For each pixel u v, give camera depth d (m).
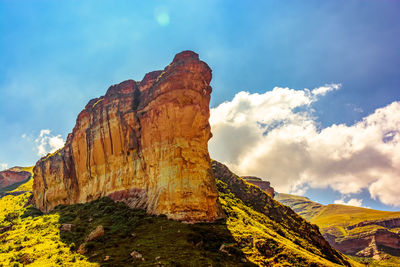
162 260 48.41
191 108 77.50
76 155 113.62
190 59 81.94
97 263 49.38
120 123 96.12
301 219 123.88
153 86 88.12
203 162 75.94
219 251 55.47
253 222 86.75
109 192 93.62
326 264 54.84
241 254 55.53
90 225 73.25
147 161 83.38
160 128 80.50
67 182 117.62
